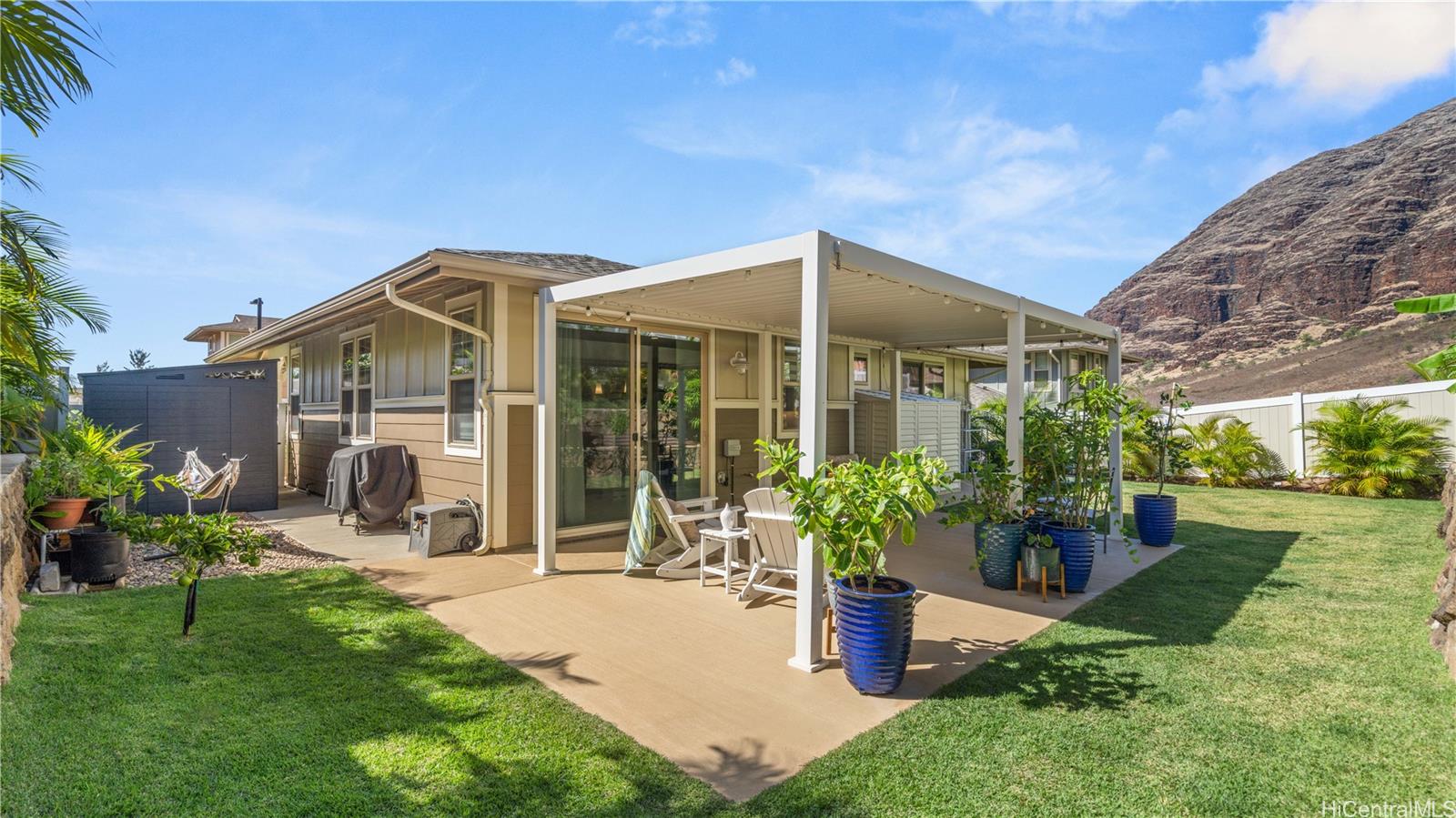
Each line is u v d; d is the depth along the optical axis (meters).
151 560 5.84
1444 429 11.41
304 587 5.23
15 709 3.05
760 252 4.25
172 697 3.23
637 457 7.65
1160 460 7.53
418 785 2.56
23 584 4.75
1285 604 4.96
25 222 5.49
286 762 2.70
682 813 2.42
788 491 3.87
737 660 3.91
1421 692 3.40
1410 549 6.94
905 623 3.41
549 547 5.82
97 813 2.35
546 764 2.73
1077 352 16.59
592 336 7.27
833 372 10.52
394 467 7.93
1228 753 2.83
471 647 4.02
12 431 5.94
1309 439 12.64
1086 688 3.49
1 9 3.95
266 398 9.25
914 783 2.62
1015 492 5.80
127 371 8.33
